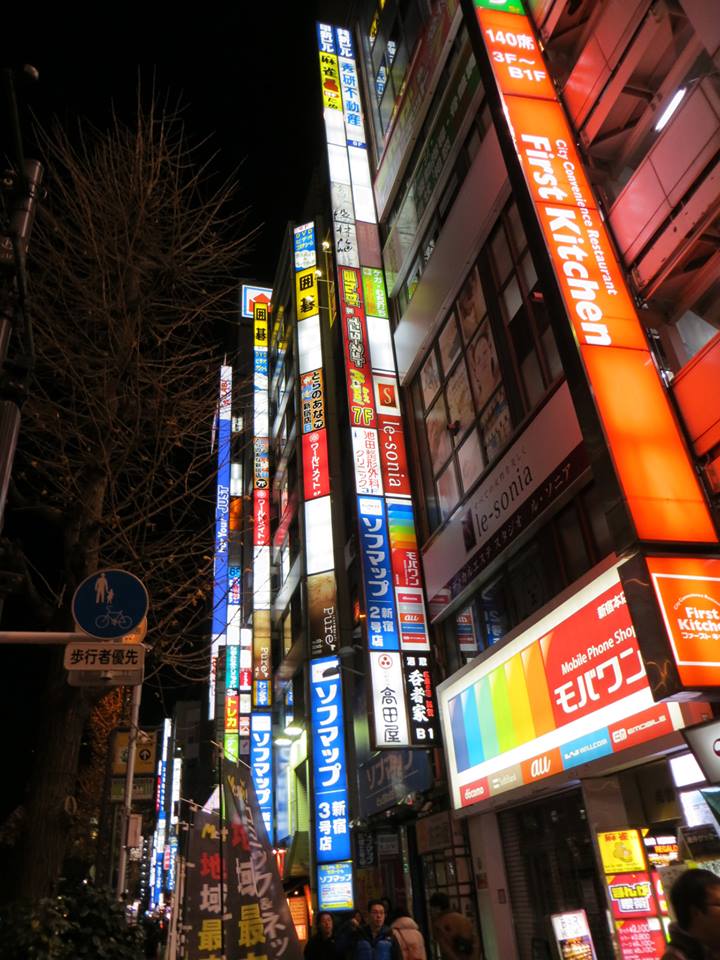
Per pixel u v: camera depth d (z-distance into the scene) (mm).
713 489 8625
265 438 34719
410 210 18922
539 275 10305
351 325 18688
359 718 20156
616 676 9062
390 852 17141
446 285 16297
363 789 17328
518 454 12711
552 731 10320
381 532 16172
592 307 9773
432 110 18109
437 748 14141
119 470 8625
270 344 41625
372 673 14422
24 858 6695
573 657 9961
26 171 7082
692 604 7773
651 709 8406
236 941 4672
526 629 11094
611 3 11070
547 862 11047
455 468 15398
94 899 6844
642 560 7949
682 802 8234
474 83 15836
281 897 4922
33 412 8438
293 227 30828
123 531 8461
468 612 14672
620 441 8773
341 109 22625
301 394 25312
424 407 17422
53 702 7344
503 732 11695
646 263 9938
